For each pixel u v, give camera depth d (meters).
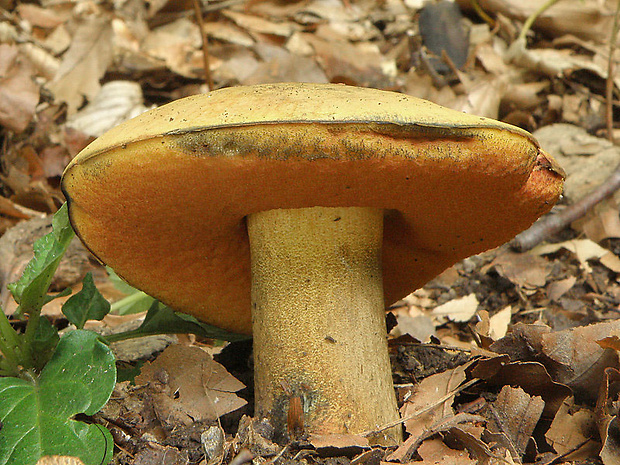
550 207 0.27
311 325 0.26
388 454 0.25
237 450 0.25
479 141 0.22
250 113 0.22
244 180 0.23
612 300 0.41
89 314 0.29
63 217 0.27
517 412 0.26
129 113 0.59
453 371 0.28
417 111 0.22
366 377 0.26
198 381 0.27
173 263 0.29
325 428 0.25
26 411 0.25
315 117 0.22
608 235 0.46
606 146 0.53
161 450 0.25
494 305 0.41
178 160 0.22
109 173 0.23
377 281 0.27
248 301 0.31
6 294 0.39
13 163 0.54
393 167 0.22
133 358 0.32
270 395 0.26
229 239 0.28
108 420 0.26
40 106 0.58
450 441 0.25
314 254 0.26
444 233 0.28
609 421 0.25
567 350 0.28
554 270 0.44
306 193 0.24
